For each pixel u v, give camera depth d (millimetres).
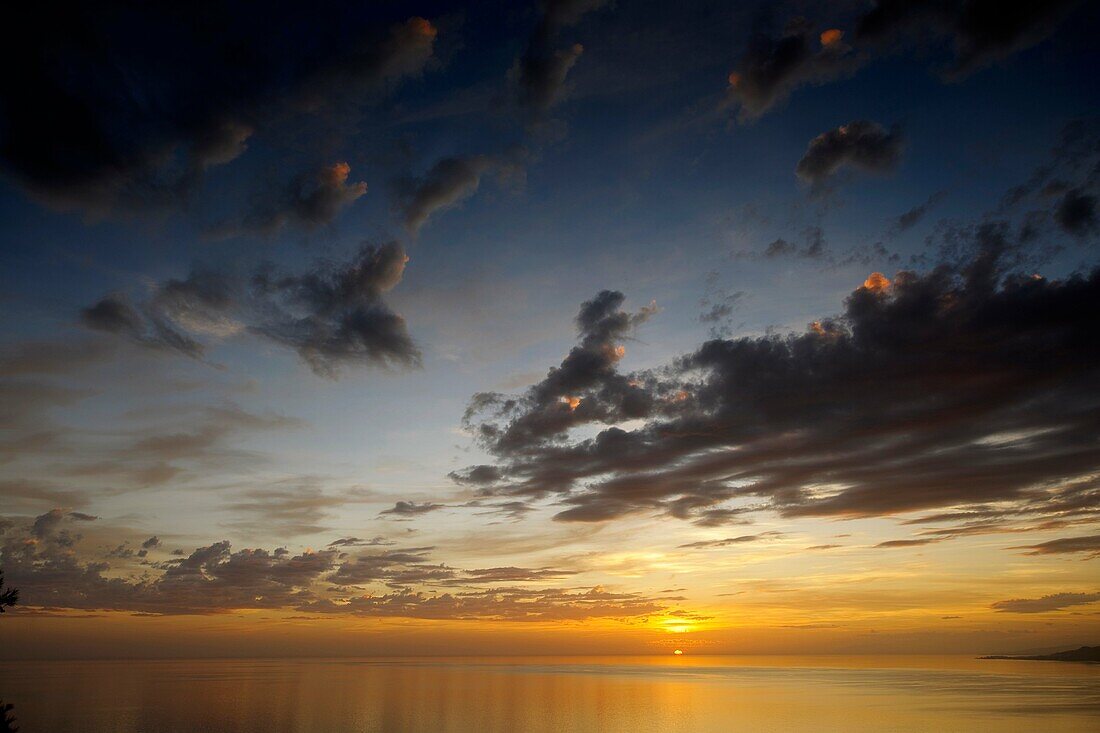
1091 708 110000
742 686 178250
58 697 139250
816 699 131125
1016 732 81250
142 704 122625
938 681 196875
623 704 122688
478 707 117375
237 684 185750
